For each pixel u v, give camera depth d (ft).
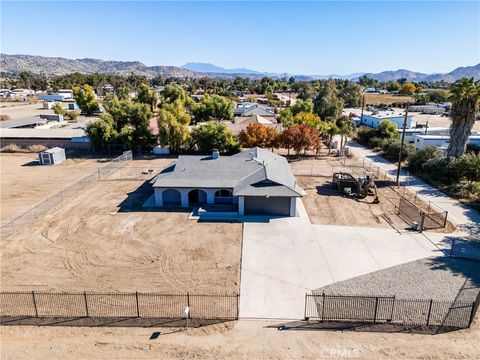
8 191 117.70
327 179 133.59
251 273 67.51
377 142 192.75
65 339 49.80
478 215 96.78
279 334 51.06
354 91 421.18
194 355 46.96
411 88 619.26
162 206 103.04
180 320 53.88
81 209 100.58
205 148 169.48
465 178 120.06
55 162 154.20
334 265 70.64
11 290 61.67
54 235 83.76
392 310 52.95
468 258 73.61
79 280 64.85
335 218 94.99
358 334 51.03
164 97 332.80
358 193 113.80
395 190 119.34
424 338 50.19
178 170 109.19
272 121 237.04
